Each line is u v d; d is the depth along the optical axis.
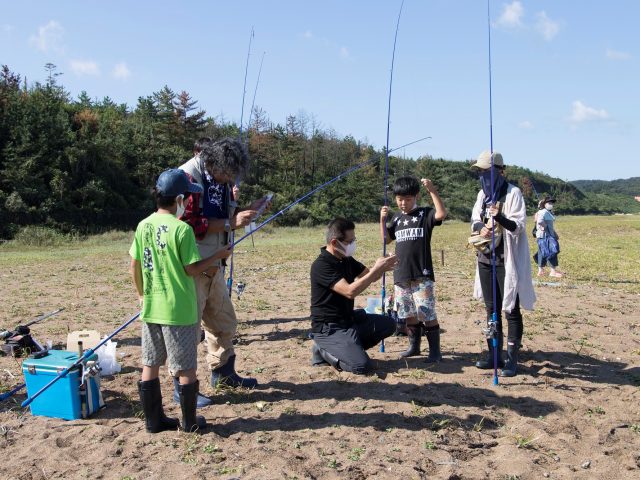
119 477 3.43
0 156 39.62
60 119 43.22
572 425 4.23
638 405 4.68
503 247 5.31
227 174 4.51
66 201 39.41
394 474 3.46
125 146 48.44
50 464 3.59
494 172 5.25
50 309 9.13
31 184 38.38
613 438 4.06
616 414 4.49
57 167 40.47
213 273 4.59
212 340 4.91
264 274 13.50
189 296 3.92
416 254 5.65
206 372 5.43
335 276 5.36
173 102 56.28
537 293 10.36
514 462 3.63
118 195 43.41
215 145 4.50
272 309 8.83
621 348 6.46
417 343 5.94
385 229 5.87
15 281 12.79
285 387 5.01
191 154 53.09
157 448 3.81
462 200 64.94
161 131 54.88
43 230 33.03
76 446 3.84
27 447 3.83
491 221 5.10
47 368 4.31
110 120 51.97
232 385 4.98
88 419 4.33
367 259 16.84
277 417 4.34
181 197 4.02
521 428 4.14
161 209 3.99
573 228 38.88
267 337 6.98
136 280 4.05
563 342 6.70
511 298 5.14
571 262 16.62
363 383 5.08
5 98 41.84
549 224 12.88
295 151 62.44
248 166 4.67
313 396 4.78
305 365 5.68
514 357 5.31
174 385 4.65
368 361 5.34
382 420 4.27
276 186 56.12
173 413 4.42
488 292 5.46
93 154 43.50
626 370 5.64
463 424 4.23
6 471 3.50
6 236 34.44
